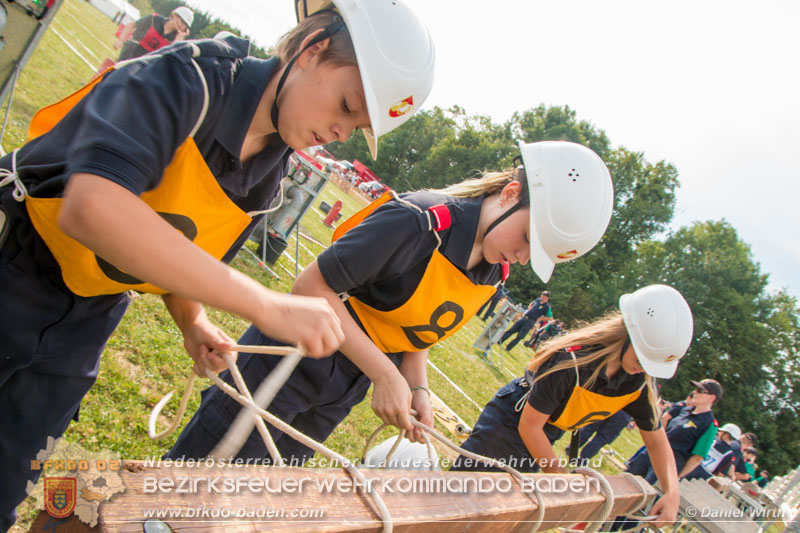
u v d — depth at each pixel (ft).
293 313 3.28
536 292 169.58
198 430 6.46
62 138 4.01
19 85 22.76
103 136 3.17
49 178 3.93
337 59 4.26
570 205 6.63
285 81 4.32
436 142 235.81
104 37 61.93
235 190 4.68
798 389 164.04
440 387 25.73
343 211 79.92
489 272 6.95
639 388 9.53
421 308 6.53
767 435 159.53
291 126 4.42
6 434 4.51
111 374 10.19
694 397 17.99
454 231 6.35
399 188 233.35
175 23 28.91
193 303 4.92
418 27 4.89
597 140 212.23
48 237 4.01
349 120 4.48
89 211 2.94
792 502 37.27
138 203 3.10
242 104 4.25
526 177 6.68
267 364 6.53
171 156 3.88
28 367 4.42
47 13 7.94
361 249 5.86
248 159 4.74
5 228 3.99
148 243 2.99
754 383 164.55
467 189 7.00
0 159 4.25
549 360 9.30
